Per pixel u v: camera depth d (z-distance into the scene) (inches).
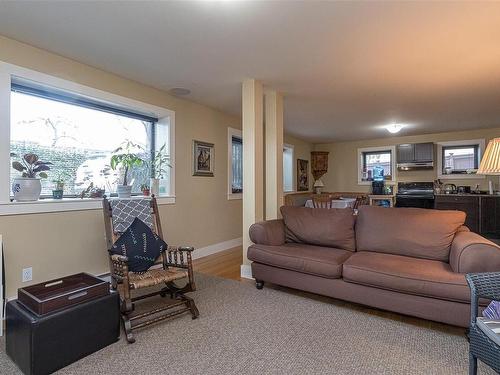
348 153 309.0
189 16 83.7
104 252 122.4
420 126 234.7
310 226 121.4
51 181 113.4
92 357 70.7
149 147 151.6
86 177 124.7
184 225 160.6
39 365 63.2
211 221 179.9
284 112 193.0
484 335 49.9
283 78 132.6
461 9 80.4
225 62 115.3
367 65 118.6
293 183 285.7
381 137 285.1
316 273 101.1
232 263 156.3
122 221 102.9
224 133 191.6
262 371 65.5
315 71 124.6
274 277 112.1
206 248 175.2
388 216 111.8
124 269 81.6
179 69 122.1
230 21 86.4
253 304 102.2
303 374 64.6
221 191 188.7
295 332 82.7
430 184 259.1
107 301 76.0
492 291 55.2
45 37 95.5
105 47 102.7
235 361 69.2
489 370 65.4
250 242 132.3
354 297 94.9
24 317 64.9
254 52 106.7
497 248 78.8
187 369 66.2
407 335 81.1
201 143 172.1
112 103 128.6
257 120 134.3
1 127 93.7
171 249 102.7
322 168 315.9
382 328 85.1
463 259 82.2
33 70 101.4
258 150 134.5
